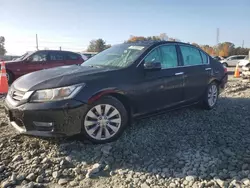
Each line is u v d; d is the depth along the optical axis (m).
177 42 5.27
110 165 3.41
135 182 3.03
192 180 3.01
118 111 3.99
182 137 4.27
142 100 4.33
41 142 3.94
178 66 5.06
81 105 3.60
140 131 4.46
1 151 3.75
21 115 3.56
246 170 3.18
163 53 4.84
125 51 4.76
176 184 2.96
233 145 3.95
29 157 3.58
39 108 3.46
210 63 5.97
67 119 3.54
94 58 5.00
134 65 4.30
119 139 4.09
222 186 2.89
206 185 2.92
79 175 3.19
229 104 6.64
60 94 3.53
